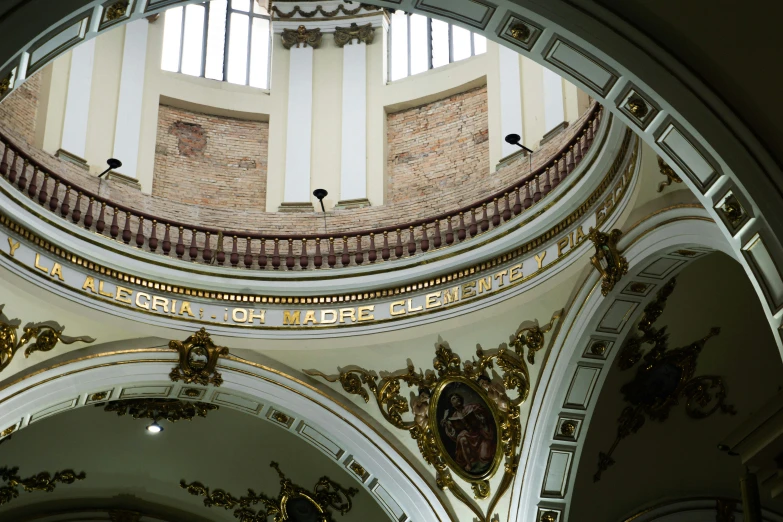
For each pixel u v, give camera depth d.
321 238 19.31
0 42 8.35
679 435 17.97
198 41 22.00
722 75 9.53
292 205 20.88
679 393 17.38
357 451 18.52
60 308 16.83
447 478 18.34
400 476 18.45
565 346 16.56
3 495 20.56
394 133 21.50
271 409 18.64
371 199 20.80
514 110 19.88
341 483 20.59
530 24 9.93
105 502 21.69
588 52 9.88
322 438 18.81
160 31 21.47
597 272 15.86
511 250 17.67
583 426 17.06
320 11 22.12
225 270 18.61
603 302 15.70
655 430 17.80
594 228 15.61
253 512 21.67
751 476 10.57
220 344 18.31
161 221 18.55
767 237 9.77
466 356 18.02
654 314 16.03
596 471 17.95
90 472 20.91
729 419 17.86
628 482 18.39
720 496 18.70
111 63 20.48
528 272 17.34
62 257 17.09
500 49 20.50
